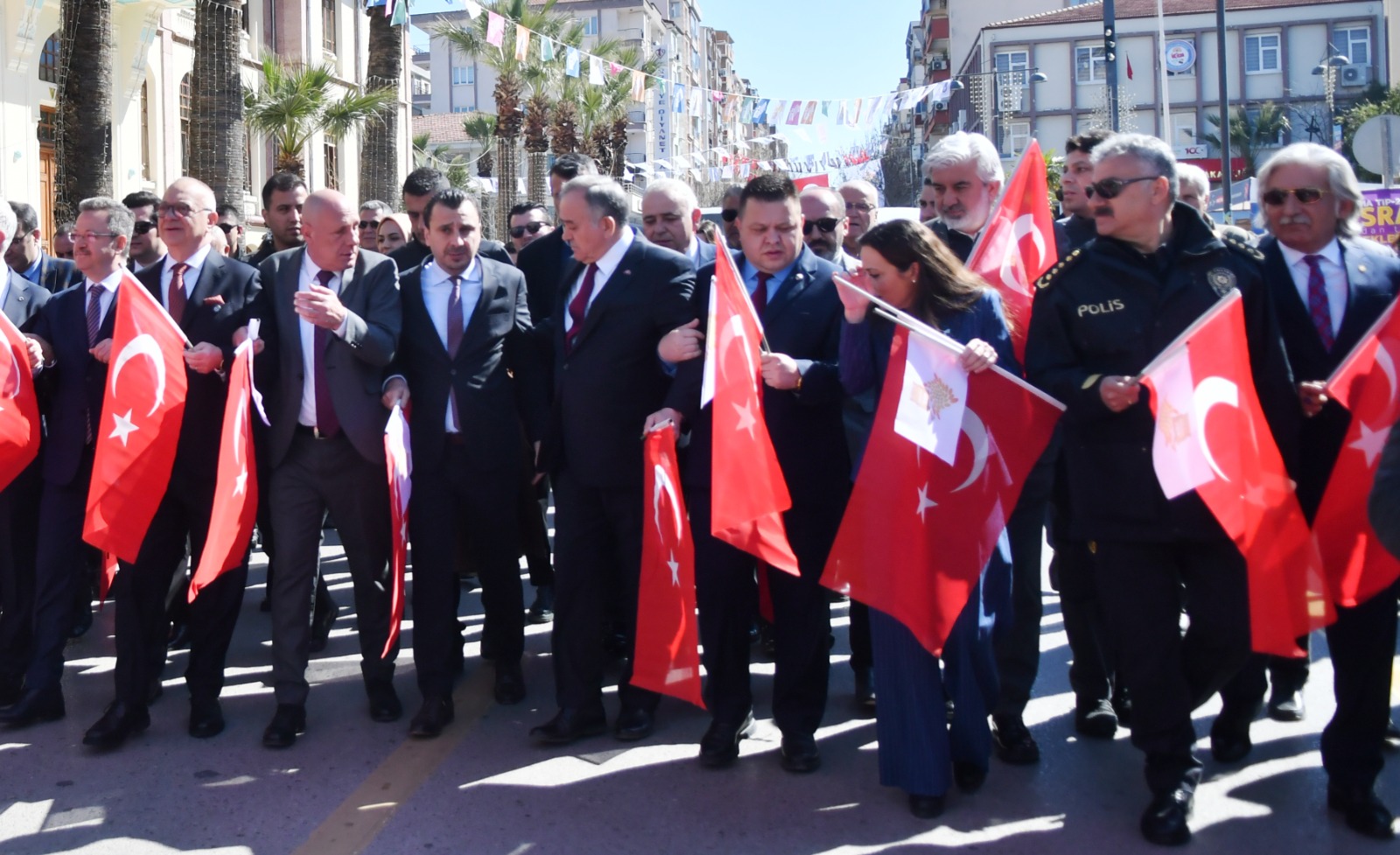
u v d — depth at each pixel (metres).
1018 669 4.23
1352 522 3.58
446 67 73.62
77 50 11.22
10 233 5.02
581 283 4.52
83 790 4.04
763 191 4.16
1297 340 3.84
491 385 4.73
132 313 4.36
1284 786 3.90
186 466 4.56
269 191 6.49
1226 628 3.54
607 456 4.37
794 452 4.12
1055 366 3.68
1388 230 11.57
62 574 4.74
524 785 4.04
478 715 4.78
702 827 3.70
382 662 4.73
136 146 24.14
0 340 4.61
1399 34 32.53
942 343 3.64
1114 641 3.68
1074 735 4.43
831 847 3.55
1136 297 3.59
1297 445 3.67
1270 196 3.84
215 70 12.93
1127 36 51.69
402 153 32.84
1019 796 3.89
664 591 4.12
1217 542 3.52
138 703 4.50
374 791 4.01
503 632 4.93
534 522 6.14
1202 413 3.38
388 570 4.76
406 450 4.59
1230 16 51.16
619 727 4.46
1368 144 11.70
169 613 4.94
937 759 3.70
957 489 3.66
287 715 4.48
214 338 4.63
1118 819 3.71
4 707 4.80
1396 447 2.79
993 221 4.40
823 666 4.19
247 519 4.44
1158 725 3.59
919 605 3.63
